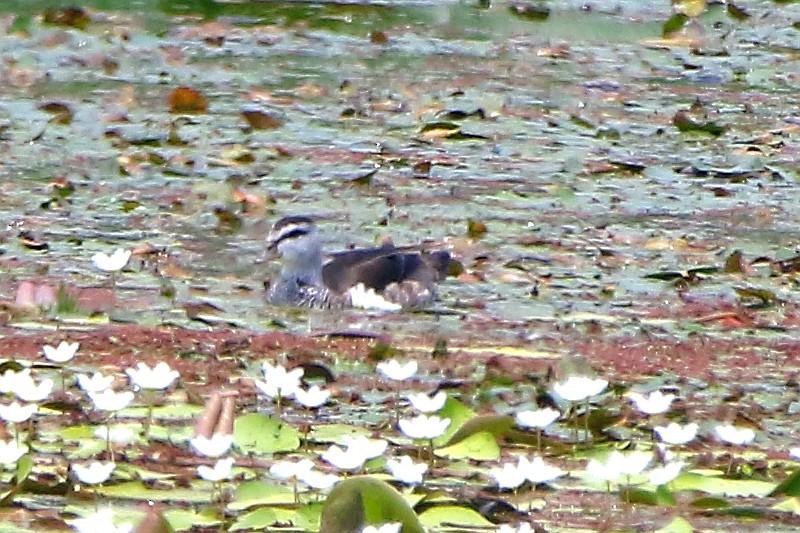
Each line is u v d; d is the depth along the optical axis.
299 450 10.23
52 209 16.03
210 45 22.97
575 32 24.08
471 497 9.54
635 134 19.42
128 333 12.55
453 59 22.55
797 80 22.03
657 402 10.31
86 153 18.00
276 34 23.58
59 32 23.22
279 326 13.08
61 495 9.39
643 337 12.94
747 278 14.64
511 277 14.47
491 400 11.34
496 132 19.33
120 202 16.31
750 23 24.88
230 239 15.39
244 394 11.28
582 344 12.73
